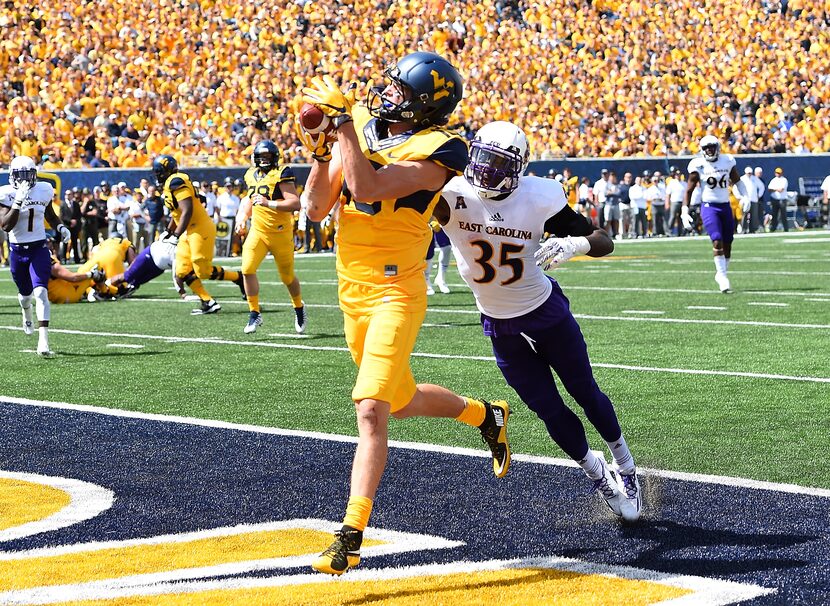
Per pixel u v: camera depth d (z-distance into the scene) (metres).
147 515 12.10
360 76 77.06
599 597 9.21
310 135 10.17
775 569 9.91
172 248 38.59
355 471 9.85
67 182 60.78
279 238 27.73
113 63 71.38
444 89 10.51
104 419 17.55
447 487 13.10
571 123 82.56
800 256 53.78
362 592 9.45
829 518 11.55
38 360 24.16
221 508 12.36
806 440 15.35
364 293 10.51
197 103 71.31
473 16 86.56
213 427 16.84
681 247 63.56
